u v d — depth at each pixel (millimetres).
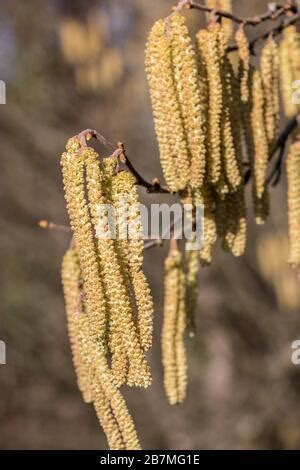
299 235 2770
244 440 7852
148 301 1941
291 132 2877
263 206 2688
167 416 8453
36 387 9094
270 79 2637
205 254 2537
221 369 8711
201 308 8781
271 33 2688
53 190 8883
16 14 8844
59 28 8461
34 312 9188
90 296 1906
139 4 8211
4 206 8992
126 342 1936
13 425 9055
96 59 7977
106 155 8516
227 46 2348
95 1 8383
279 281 7617
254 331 8852
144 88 8438
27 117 8586
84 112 8633
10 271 9133
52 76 8750
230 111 2398
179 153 2201
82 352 2344
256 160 2619
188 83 2158
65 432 9055
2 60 8797
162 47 2145
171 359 2689
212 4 2666
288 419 7969
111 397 2264
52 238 9016
